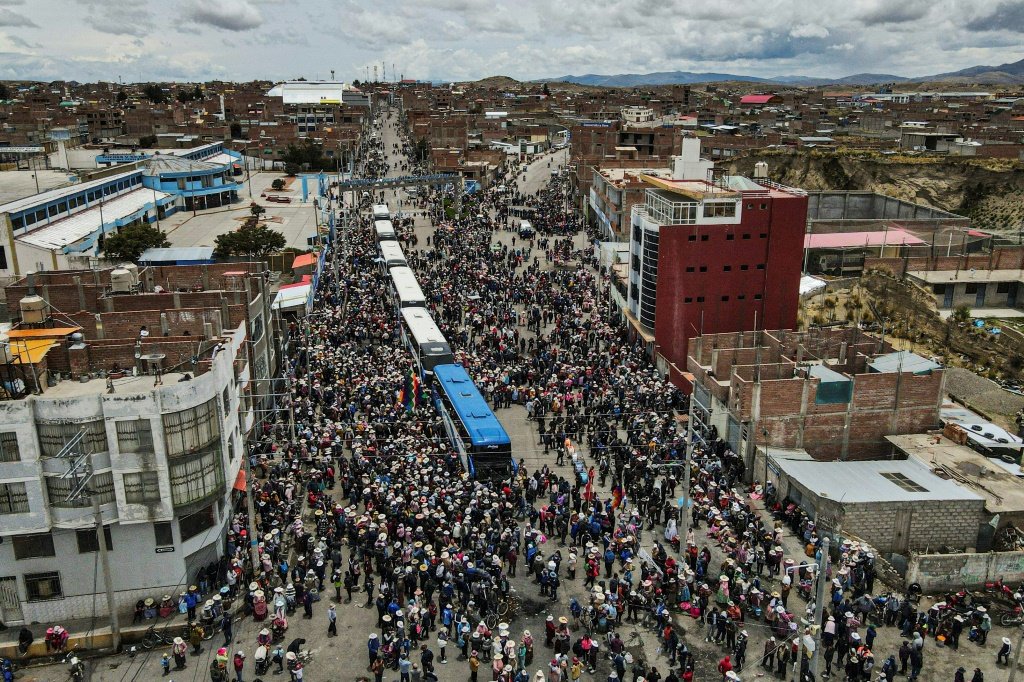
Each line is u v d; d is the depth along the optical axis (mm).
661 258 68438
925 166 151750
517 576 41031
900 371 52188
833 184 157500
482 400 53594
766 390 51000
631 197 115625
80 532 37062
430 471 47156
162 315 46344
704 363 60375
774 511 46875
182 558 38312
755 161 167000
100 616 38094
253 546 39250
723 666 33344
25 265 88375
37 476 35156
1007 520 43969
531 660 34625
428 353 62312
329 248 110438
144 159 147625
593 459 52938
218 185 148000
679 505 46375
